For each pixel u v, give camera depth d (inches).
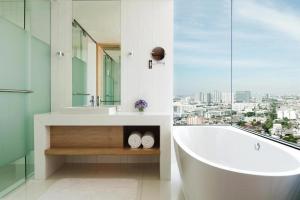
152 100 124.1
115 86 126.9
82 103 129.4
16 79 94.4
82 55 128.3
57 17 126.2
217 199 59.2
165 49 123.9
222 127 118.6
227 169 55.9
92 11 127.2
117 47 126.7
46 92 121.8
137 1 124.3
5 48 86.8
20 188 92.8
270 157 78.8
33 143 109.4
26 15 102.0
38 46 112.7
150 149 104.3
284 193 54.9
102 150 103.0
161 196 85.9
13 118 93.0
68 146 107.3
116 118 102.3
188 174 72.2
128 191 90.1
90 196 85.5
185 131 118.7
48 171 105.8
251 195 54.4
